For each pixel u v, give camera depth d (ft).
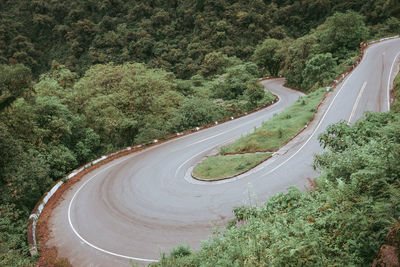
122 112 117.50
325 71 138.92
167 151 82.64
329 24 158.81
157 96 128.26
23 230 44.98
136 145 91.66
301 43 171.63
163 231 40.34
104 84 129.90
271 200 25.48
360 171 15.44
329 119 73.36
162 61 331.36
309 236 13.78
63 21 430.20
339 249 12.95
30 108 78.54
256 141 70.23
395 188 13.52
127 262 35.04
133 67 140.67
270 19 382.42
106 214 48.26
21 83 80.02
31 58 368.68
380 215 12.12
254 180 50.39
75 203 54.44
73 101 108.68
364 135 29.07
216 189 50.65
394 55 124.67
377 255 10.98
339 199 16.16
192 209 44.96
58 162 73.67
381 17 280.31
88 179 67.00
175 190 53.98
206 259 20.92
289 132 70.23
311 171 48.62
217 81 185.98
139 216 45.83
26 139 74.28
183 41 369.30
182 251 31.68
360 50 148.66
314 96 101.96
